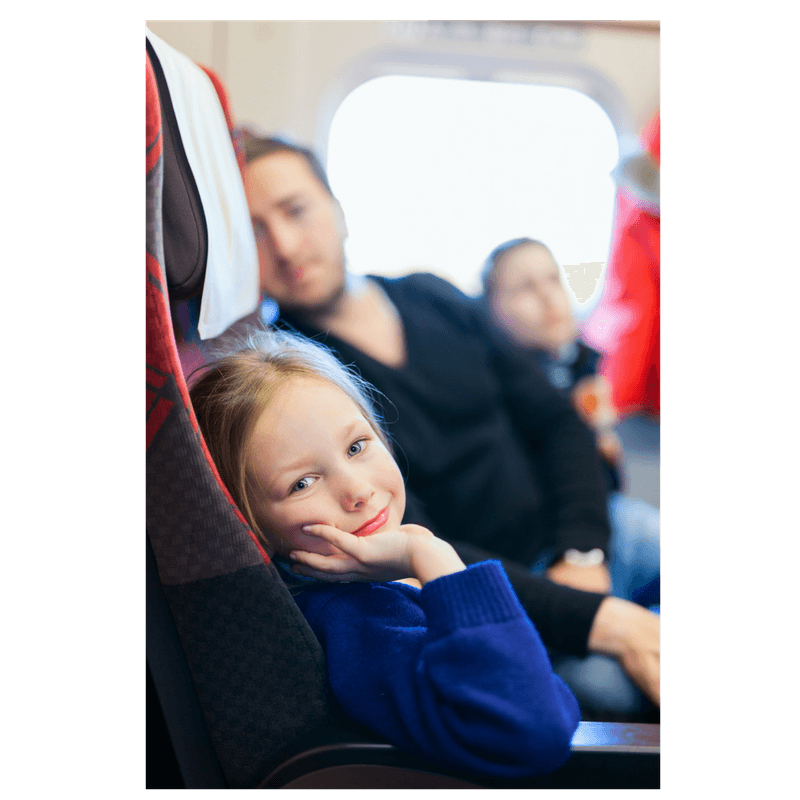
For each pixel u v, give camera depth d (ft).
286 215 4.08
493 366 4.25
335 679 3.32
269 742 3.24
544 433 4.26
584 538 4.19
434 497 4.08
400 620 3.47
